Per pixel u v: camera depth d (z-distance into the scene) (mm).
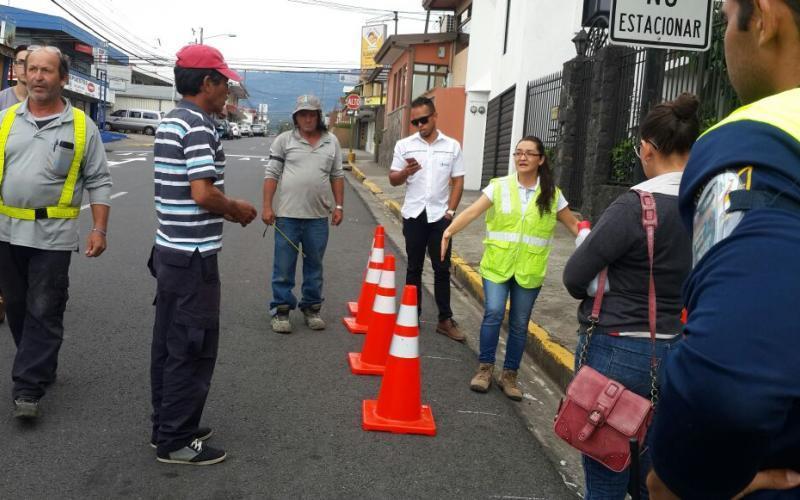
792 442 1067
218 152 3697
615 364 2805
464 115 20391
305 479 3648
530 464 4043
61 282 4148
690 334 1045
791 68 1171
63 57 4215
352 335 6262
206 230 3613
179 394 3639
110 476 3535
